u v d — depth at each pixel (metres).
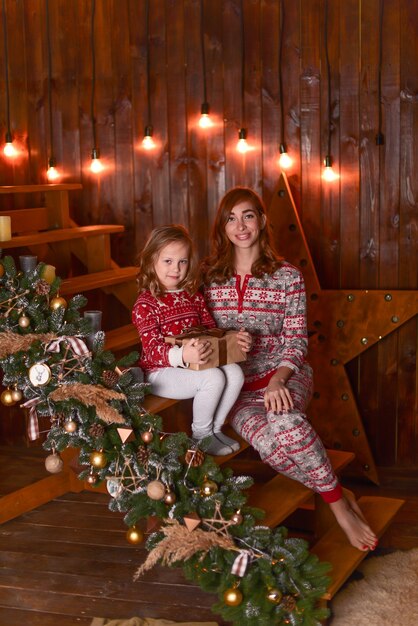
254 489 3.10
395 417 3.41
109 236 3.43
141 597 2.37
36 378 2.29
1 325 2.38
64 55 3.53
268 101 3.32
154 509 2.19
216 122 3.38
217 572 2.10
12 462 3.48
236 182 3.40
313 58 3.25
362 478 3.36
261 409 2.50
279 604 2.04
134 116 3.48
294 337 2.58
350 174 3.28
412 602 2.31
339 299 3.31
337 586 2.18
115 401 2.25
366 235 3.31
